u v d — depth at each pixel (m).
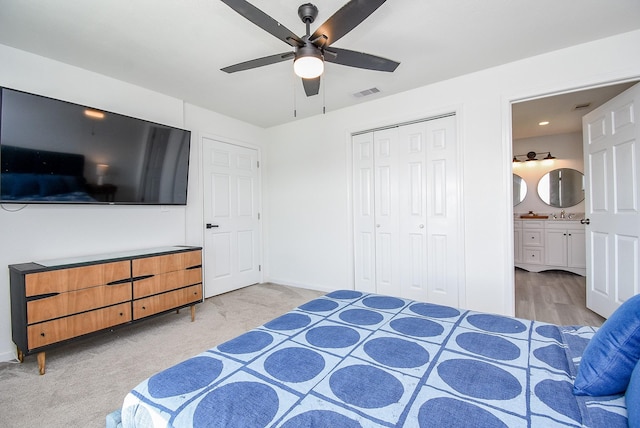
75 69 2.57
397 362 1.12
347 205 3.69
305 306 1.79
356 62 1.93
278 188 4.37
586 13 1.95
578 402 0.87
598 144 2.82
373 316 1.60
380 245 3.50
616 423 0.76
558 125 4.47
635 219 2.36
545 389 0.93
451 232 3.02
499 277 2.72
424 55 2.47
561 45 2.35
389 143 3.41
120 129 2.67
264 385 0.98
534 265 5.00
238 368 1.09
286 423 0.81
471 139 2.82
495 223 2.73
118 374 1.99
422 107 3.08
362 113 3.52
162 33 2.10
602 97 3.30
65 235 2.49
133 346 2.38
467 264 2.86
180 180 3.19
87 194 2.49
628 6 1.88
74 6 1.81
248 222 4.22
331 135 3.80
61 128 2.32
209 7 1.84
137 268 2.51
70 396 1.76
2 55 2.21
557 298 3.49
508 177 2.67
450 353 1.18
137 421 0.92
